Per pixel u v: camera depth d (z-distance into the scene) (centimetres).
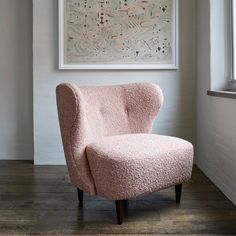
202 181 217
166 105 264
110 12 258
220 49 219
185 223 151
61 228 147
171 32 258
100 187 153
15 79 280
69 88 153
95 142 163
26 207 172
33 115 268
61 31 259
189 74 262
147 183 151
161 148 158
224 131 192
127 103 194
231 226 147
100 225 150
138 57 260
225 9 218
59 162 268
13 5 276
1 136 285
